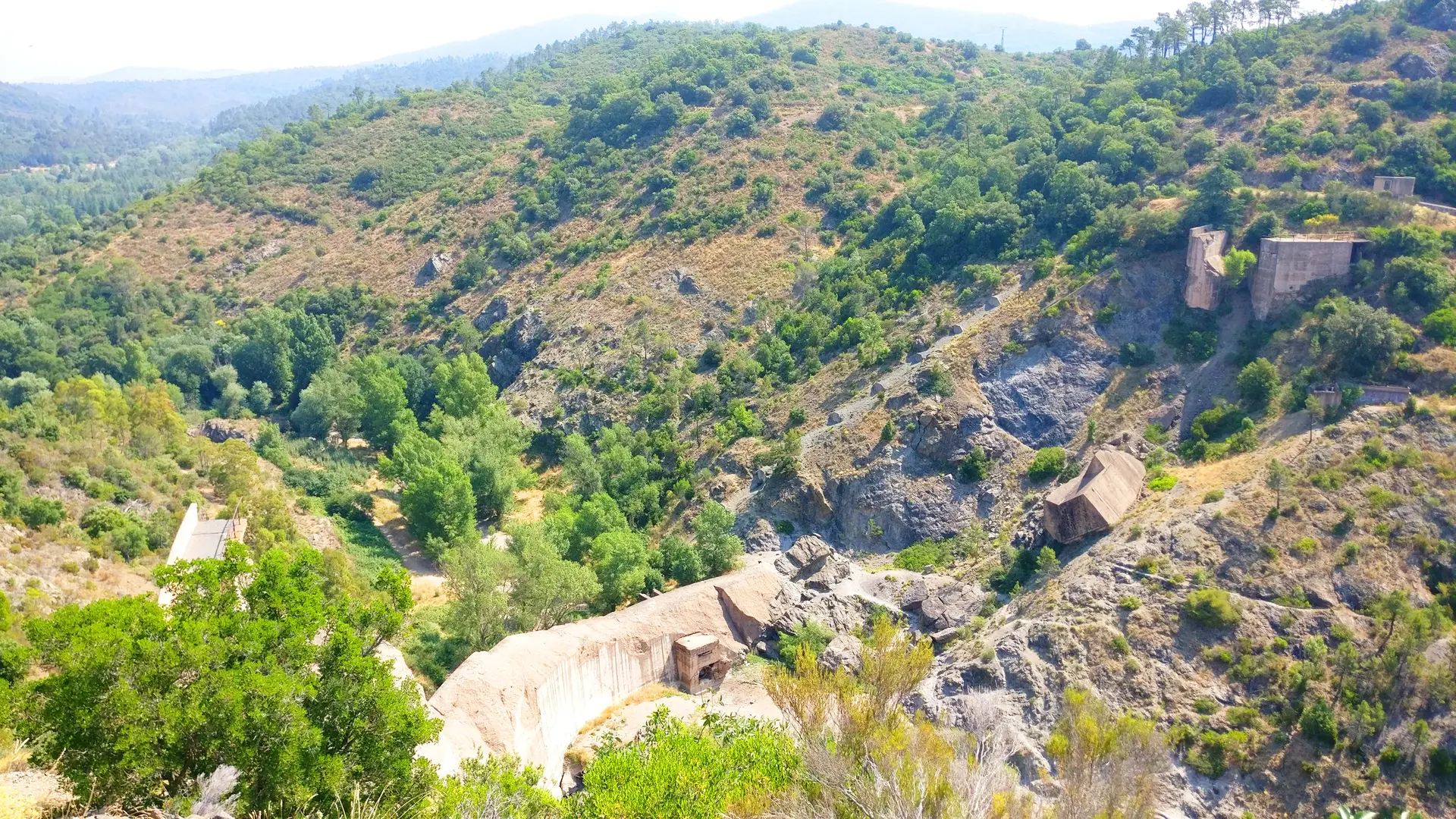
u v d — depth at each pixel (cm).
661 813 3294
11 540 5916
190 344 13412
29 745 2925
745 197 14025
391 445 11469
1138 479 7650
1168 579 6306
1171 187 10175
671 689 6862
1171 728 5525
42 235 17812
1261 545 6366
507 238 14800
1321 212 8950
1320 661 5638
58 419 8188
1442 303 7669
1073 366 9012
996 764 2958
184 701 2825
